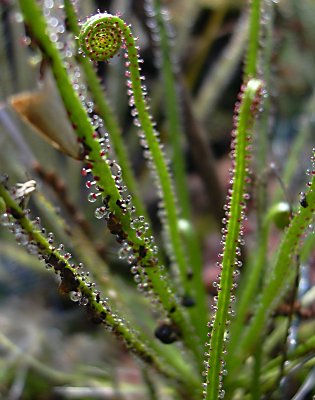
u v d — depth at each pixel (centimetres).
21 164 32
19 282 40
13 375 31
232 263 18
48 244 18
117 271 35
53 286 39
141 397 29
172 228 23
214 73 44
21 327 35
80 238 26
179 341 21
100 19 17
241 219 18
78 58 22
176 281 24
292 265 22
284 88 52
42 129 21
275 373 23
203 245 42
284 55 51
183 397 23
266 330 22
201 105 43
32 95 21
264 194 25
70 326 37
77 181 38
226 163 50
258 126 26
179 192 27
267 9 25
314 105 31
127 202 19
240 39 42
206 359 21
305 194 19
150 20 34
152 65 47
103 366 33
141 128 21
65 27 23
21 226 18
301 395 25
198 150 35
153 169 23
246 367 24
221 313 18
